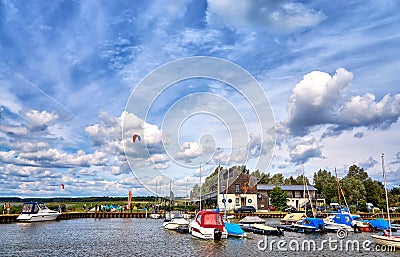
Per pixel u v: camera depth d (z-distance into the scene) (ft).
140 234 140.87
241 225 159.53
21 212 206.59
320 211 242.37
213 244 112.47
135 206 302.45
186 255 94.53
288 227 157.28
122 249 103.40
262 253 97.55
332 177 383.86
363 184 350.23
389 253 100.07
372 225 156.66
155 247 106.83
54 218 212.43
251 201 262.88
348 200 321.52
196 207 195.42
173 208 238.89
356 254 98.22
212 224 123.13
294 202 308.19
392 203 340.18
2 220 190.19
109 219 241.14
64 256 92.27
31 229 158.51
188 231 144.87
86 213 256.52
